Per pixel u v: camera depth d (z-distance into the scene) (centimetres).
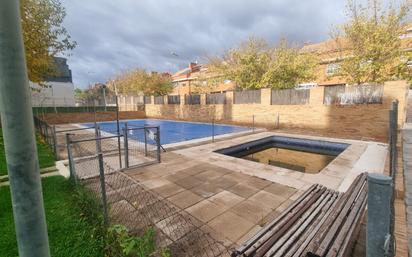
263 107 1530
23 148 100
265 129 1316
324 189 368
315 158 905
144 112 2669
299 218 271
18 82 96
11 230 284
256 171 544
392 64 1177
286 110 1403
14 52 93
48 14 1030
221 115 1850
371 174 107
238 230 295
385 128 1026
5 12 89
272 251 205
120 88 3844
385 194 100
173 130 1617
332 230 232
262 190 428
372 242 106
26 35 948
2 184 438
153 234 257
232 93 1738
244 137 1062
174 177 502
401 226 283
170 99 2362
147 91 3381
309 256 198
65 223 300
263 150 1057
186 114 2189
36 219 108
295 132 1196
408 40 1241
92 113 2188
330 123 1209
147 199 375
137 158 656
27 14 959
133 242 215
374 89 1051
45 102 2406
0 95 96
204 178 496
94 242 259
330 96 1202
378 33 1164
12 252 244
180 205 365
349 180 476
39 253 110
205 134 1398
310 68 1727
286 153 999
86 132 1295
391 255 144
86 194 348
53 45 1103
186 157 682
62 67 2594
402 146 664
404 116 982
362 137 1017
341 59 1397
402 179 421
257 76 1895
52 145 722
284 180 479
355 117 1116
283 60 1720
